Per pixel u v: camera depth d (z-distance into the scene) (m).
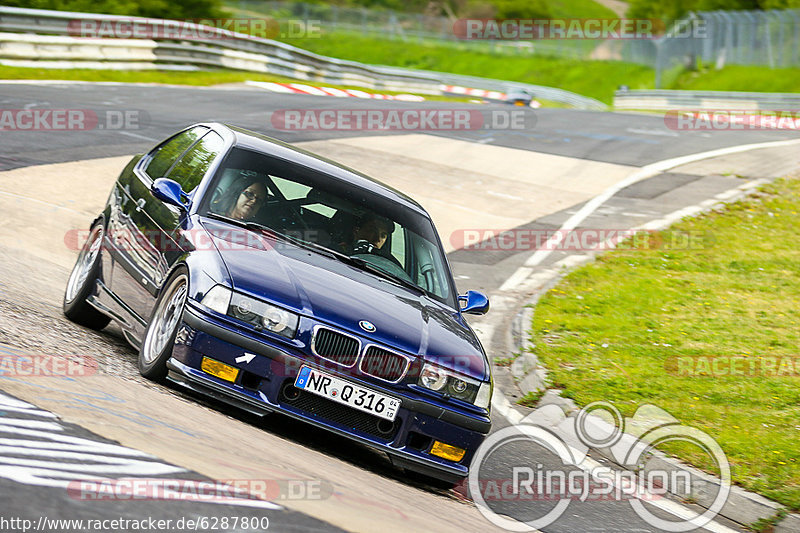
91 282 20.27
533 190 54.25
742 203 53.69
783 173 62.72
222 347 14.85
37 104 53.19
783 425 24.41
